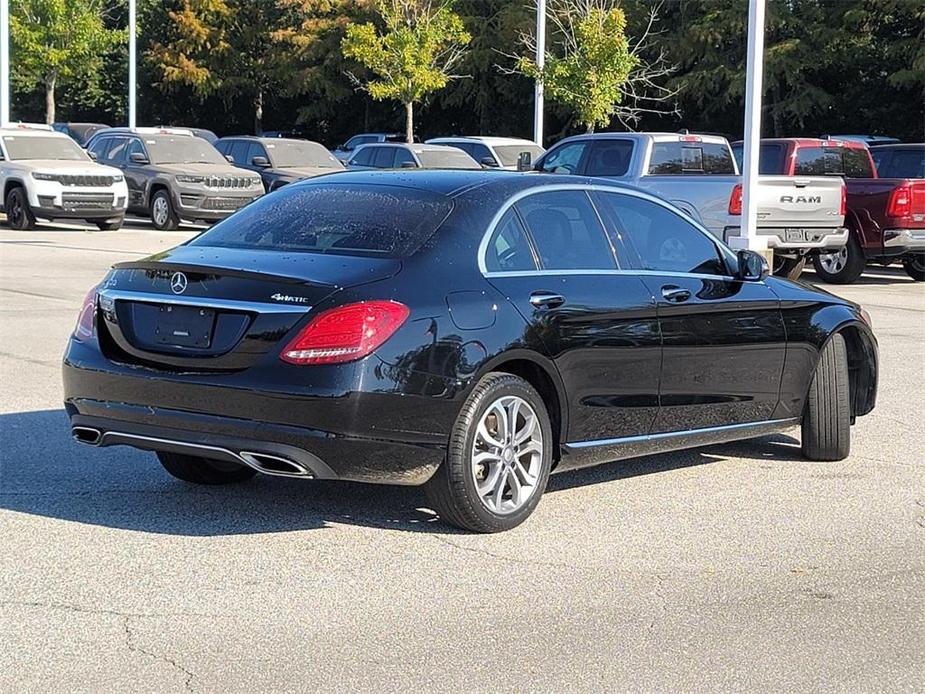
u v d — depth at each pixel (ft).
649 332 22.30
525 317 20.45
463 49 156.97
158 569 18.34
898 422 30.71
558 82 102.42
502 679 14.46
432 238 20.29
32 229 85.05
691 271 23.79
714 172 62.44
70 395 20.89
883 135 146.30
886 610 17.17
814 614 16.96
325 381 18.57
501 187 21.68
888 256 64.34
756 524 21.50
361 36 120.37
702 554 19.66
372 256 19.97
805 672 14.87
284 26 184.96
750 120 50.75
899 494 23.79
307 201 22.17
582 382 21.36
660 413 22.82
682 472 25.40
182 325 19.71
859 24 140.87
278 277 19.27
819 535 20.89
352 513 21.56
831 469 25.86
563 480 24.54
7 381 32.58
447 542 19.98
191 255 20.80
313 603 17.02
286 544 19.70
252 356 18.97
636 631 16.16
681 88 143.95
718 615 16.84
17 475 23.56
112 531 20.20
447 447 19.57
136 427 19.98
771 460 26.63
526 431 20.62
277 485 23.39
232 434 19.06
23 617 16.28
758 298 24.57
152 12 197.77
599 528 21.03
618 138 60.44
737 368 24.11
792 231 59.41
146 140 92.07
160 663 14.80
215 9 185.26
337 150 142.61
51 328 41.57
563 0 122.72
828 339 25.73
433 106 179.93
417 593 17.51
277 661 14.90
